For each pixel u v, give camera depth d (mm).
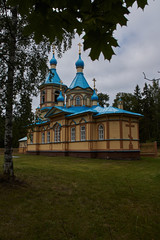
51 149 28500
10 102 7676
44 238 4113
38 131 33625
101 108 24375
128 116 21500
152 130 48906
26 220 4898
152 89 48406
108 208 5898
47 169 12266
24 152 40469
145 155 24969
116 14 1815
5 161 8211
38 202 6148
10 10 7910
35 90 8727
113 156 20438
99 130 22266
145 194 7309
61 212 5469
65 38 9055
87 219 5078
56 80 34188
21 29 8156
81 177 10055
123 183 8945
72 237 4191
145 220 5055
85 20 1887
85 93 29344
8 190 6957
